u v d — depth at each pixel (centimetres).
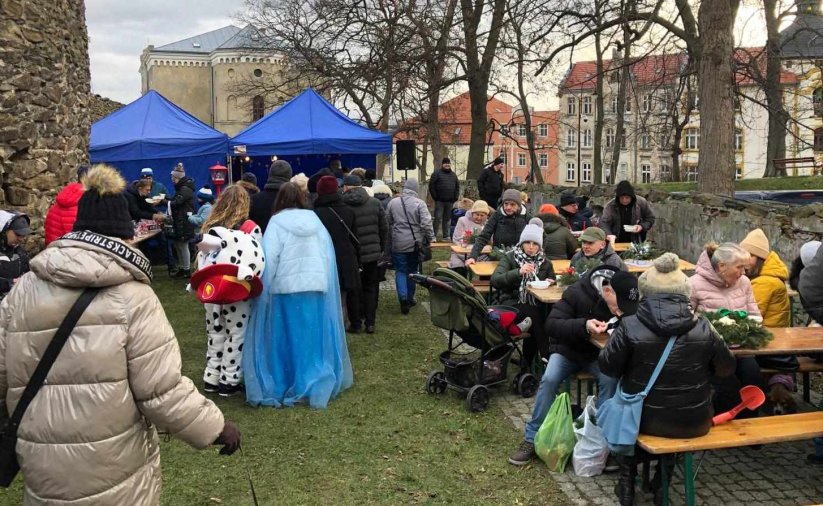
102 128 1428
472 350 778
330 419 573
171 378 259
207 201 1187
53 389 246
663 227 1173
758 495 448
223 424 275
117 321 251
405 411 594
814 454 494
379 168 3741
